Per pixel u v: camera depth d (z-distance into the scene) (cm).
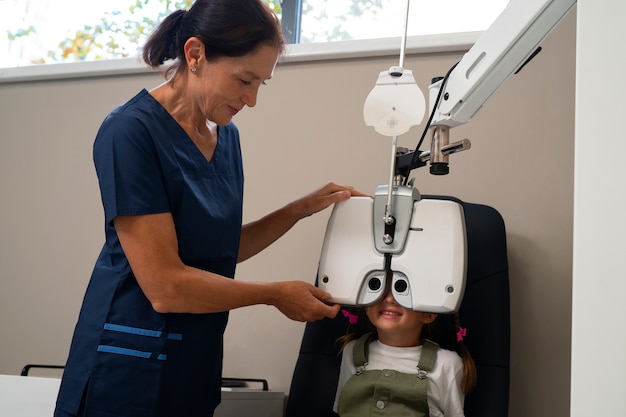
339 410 147
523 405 170
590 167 73
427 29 207
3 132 230
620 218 71
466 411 148
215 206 128
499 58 107
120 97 221
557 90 182
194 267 126
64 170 222
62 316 212
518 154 181
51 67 227
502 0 200
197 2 124
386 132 125
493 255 156
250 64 121
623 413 68
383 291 132
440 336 155
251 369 192
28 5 254
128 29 241
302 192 198
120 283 119
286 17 220
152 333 117
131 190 116
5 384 145
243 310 196
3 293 219
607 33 75
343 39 216
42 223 220
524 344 172
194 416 124
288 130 202
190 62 123
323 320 162
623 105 73
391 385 144
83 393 116
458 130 186
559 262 174
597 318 71
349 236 137
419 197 135
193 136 130
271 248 197
